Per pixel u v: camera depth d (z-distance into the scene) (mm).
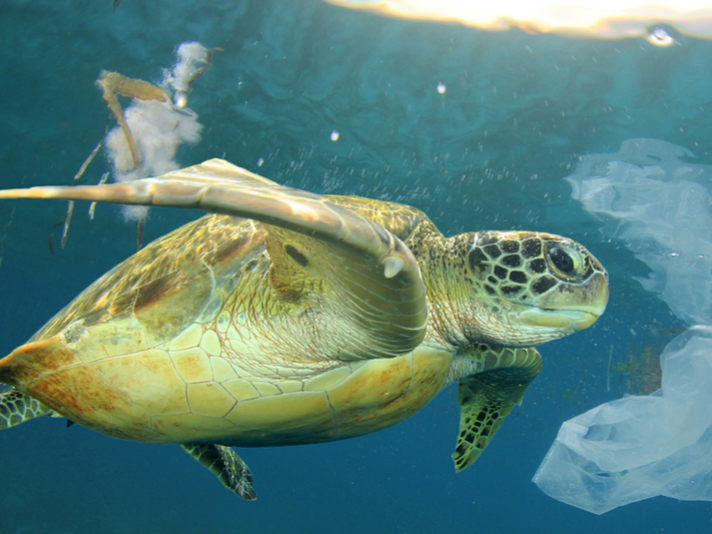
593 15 1075
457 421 6762
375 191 1922
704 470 1159
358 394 464
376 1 1103
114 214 2275
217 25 1210
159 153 1652
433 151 1603
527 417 6367
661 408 1248
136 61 1330
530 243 513
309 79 1366
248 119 1554
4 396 651
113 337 434
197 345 427
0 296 4504
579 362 3559
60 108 1531
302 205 307
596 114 1355
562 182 1664
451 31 1168
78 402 470
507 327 527
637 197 1656
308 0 1123
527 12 1089
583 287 504
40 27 1246
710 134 1335
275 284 399
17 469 5836
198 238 473
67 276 3498
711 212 1616
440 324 525
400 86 1354
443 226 2156
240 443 516
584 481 1286
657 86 1227
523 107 1364
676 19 1049
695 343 1266
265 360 428
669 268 1975
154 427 473
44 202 2217
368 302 364
